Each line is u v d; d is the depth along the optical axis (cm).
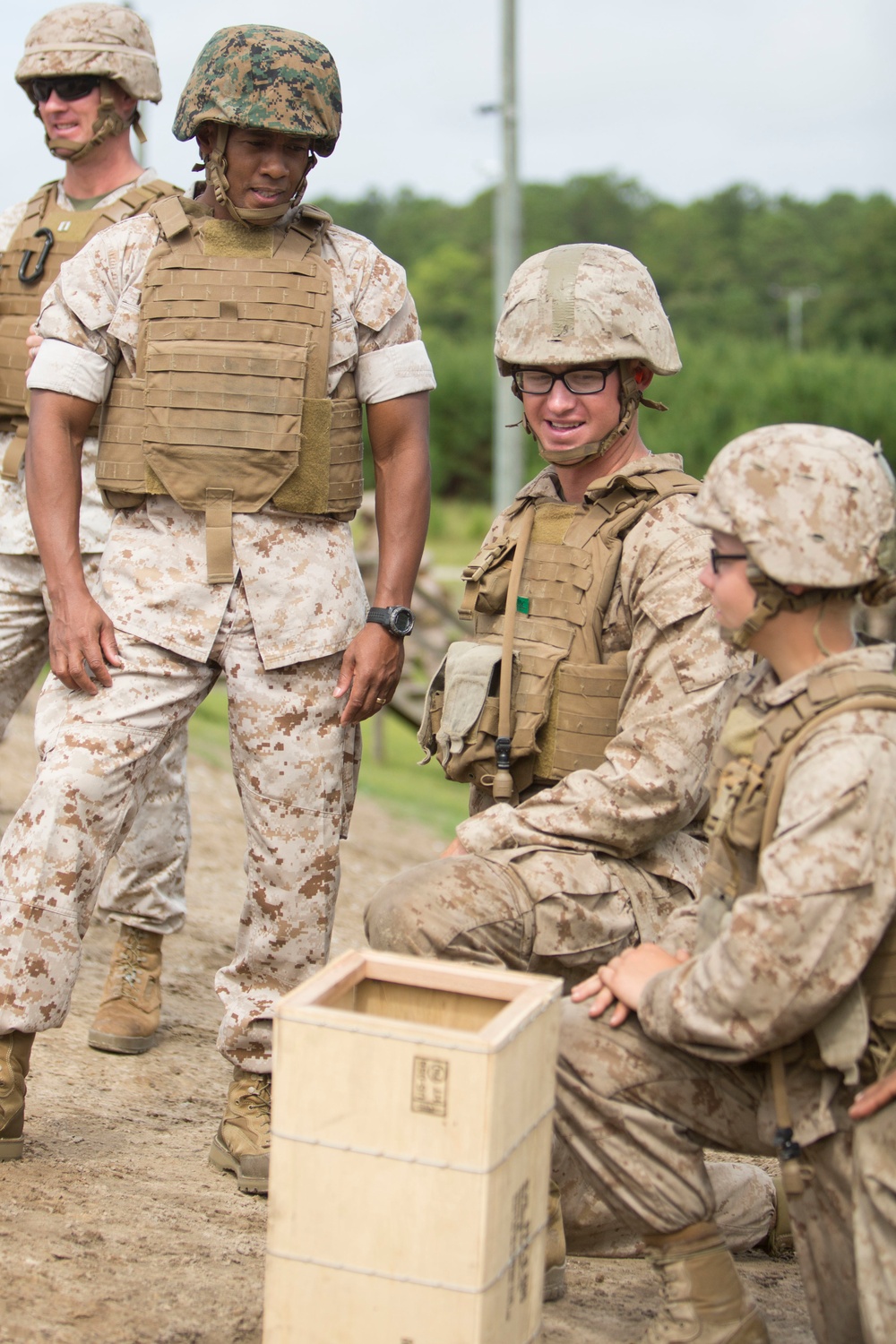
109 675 462
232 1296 394
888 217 10181
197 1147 511
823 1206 344
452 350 6372
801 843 324
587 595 443
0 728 643
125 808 465
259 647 465
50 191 645
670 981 348
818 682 338
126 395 466
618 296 442
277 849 475
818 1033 333
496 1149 312
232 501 461
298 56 450
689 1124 366
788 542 335
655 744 416
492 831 427
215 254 464
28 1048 464
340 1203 317
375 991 361
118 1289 390
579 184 13712
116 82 628
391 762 2036
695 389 5397
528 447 4444
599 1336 392
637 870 432
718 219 12888
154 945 610
